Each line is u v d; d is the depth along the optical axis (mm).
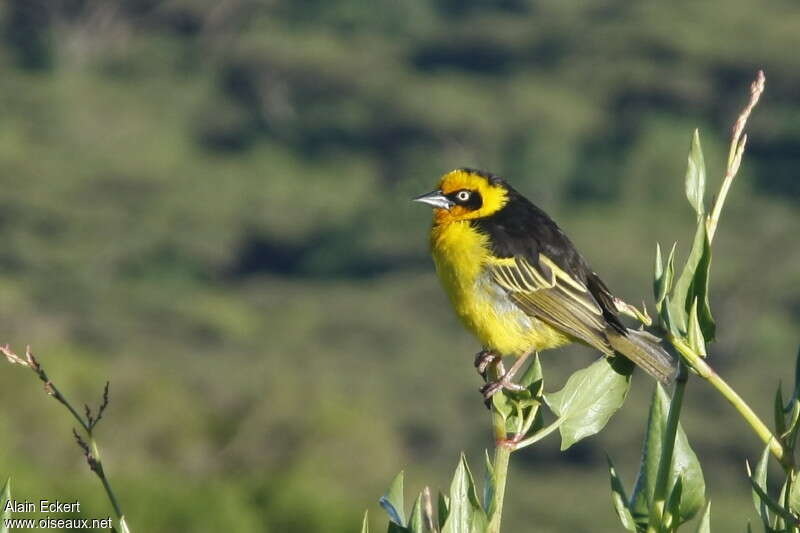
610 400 6461
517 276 8156
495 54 76375
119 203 68688
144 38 79750
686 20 70438
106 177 69062
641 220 66125
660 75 69438
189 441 22828
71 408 6062
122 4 79375
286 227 68875
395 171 71312
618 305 6281
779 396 6020
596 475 48500
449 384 55625
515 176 69375
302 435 23875
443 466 50031
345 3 81188
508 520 44938
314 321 60531
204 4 79562
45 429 20781
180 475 21312
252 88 75938
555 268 8164
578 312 8031
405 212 68000
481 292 8211
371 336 60031
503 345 8234
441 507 6031
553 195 69250
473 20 76562
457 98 69500
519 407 6402
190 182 70062
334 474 23703
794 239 61531
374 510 19406
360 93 73062
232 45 76375
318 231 69312
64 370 21984
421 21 81250
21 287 59500
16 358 6035
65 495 16938
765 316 58781
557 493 45969
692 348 6113
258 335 59344
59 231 66250
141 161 70375
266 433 23859
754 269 59906
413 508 6020
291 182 70562
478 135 69312
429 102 69562
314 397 24469
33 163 68062
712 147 68750
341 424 24078
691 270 6176
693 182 6219
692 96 69812
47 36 78688
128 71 78688
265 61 74062
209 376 33000
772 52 68312
